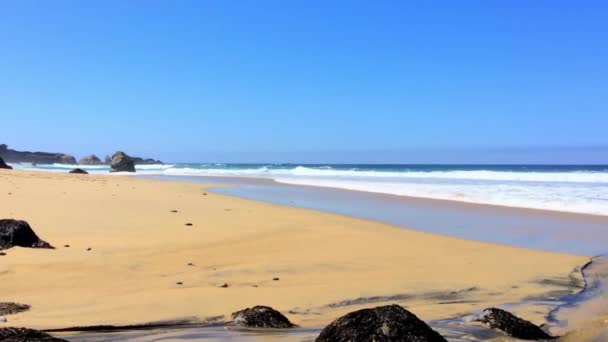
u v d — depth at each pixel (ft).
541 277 29.53
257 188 102.78
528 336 19.74
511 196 78.33
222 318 20.65
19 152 431.02
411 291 25.85
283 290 25.27
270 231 42.70
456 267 31.50
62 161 443.73
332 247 36.76
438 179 136.87
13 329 15.35
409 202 73.46
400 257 34.09
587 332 20.45
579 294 26.45
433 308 23.50
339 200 76.38
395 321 16.14
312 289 25.59
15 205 51.90
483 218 55.93
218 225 44.88
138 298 22.80
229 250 34.50
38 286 24.29
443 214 59.47
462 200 75.46
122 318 20.07
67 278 25.81
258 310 20.29
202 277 27.20
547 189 90.33
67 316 20.13
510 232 46.44
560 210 62.59
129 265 29.01
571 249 38.86
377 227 47.62
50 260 28.96
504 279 28.76
